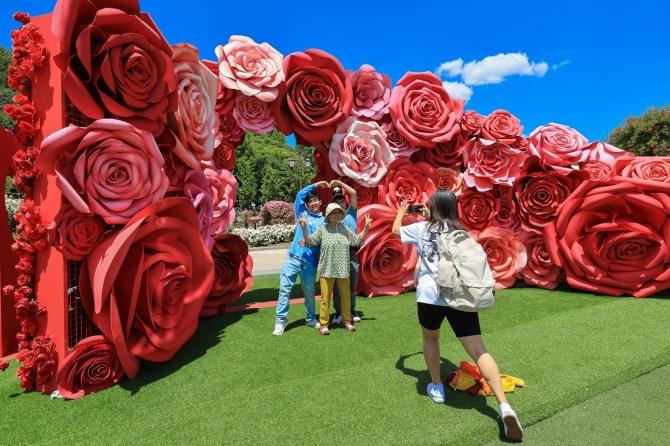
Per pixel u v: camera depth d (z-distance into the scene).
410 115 6.03
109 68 2.82
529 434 2.16
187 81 3.69
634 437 2.10
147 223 2.97
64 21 2.62
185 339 3.35
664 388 2.67
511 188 6.10
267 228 16.95
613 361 3.06
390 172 5.91
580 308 4.80
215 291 4.74
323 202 5.96
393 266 5.82
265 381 2.96
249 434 2.19
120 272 2.94
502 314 4.60
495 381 2.11
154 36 3.06
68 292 2.93
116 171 2.88
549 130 6.34
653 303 4.85
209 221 4.13
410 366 3.12
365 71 5.78
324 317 4.03
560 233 5.61
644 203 4.99
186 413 2.45
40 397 2.79
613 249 5.29
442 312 2.32
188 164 3.67
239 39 5.14
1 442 2.22
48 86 2.88
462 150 6.20
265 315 4.90
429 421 2.27
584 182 5.33
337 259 3.99
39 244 2.83
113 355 2.95
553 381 2.74
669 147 15.70
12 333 3.80
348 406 2.46
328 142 5.73
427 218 2.62
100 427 2.34
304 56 5.26
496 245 6.19
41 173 2.88
